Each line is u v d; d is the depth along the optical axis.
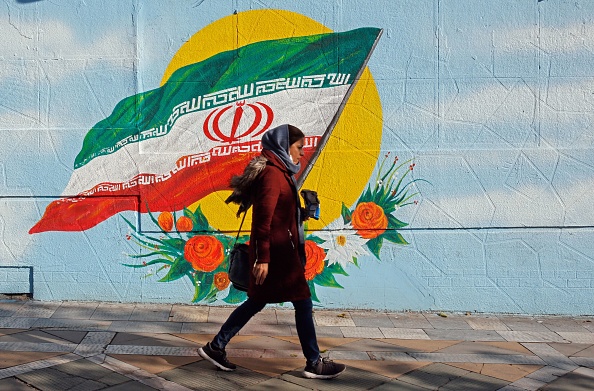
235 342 5.54
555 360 5.35
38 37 6.38
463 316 6.50
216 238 6.49
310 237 6.51
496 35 6.46
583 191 6.50
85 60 6.40
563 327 6.25
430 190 6.51
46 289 6.46
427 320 6.35
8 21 6.36
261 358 5.17
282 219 4.68
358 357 5.28
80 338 5.41
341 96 6.48
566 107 6.48
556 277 6.54
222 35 6.45
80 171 6.43
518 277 6.54
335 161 6.49
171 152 6.46
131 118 6.44
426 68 6.48
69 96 6.41
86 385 4.41
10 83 6.39
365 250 6.52
